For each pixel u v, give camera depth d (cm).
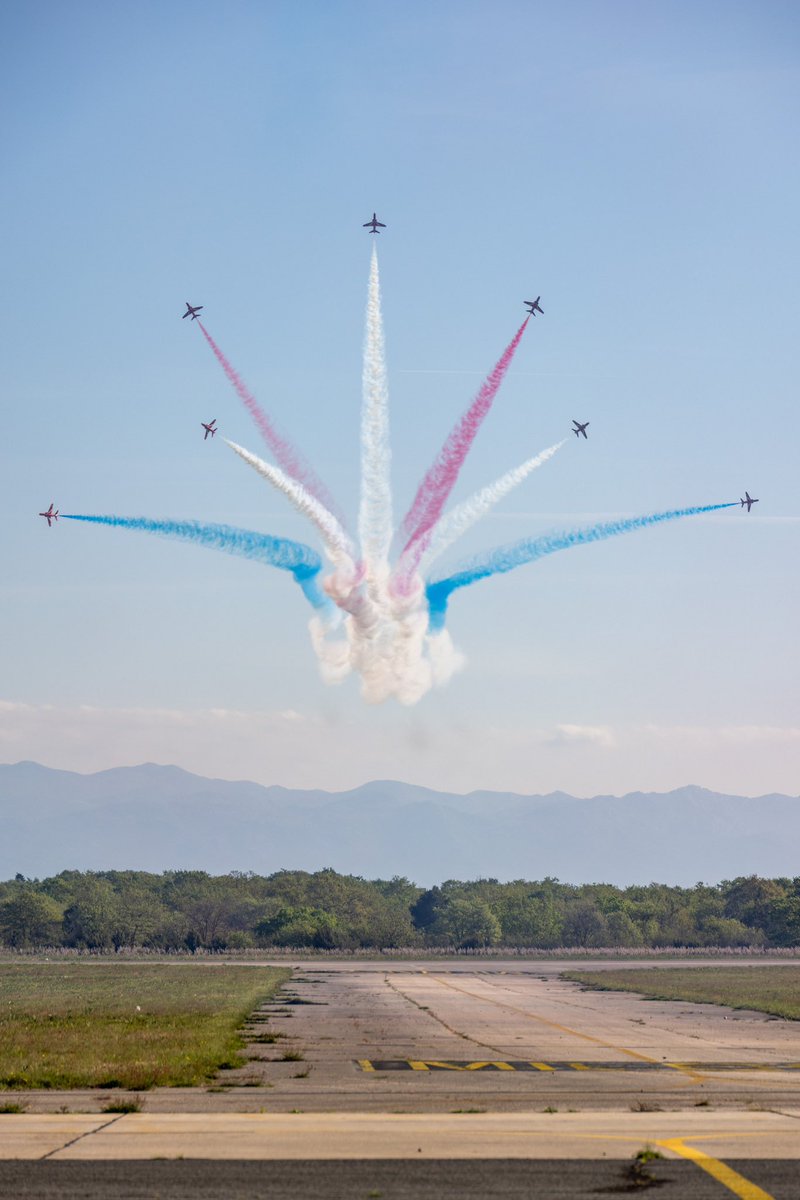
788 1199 7356
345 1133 9356
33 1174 7906
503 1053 16825
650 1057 16625
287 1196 7375
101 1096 11756
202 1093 12019
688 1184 7712
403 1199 7325
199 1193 7431
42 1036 18062
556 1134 9350
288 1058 15675
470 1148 8788
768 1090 12719
